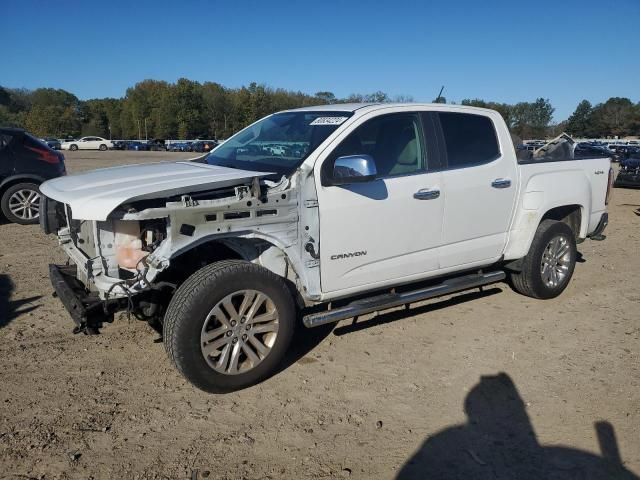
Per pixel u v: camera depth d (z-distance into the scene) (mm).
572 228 5996
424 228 4508
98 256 3600
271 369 3818
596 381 3990
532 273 5461
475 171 4824
